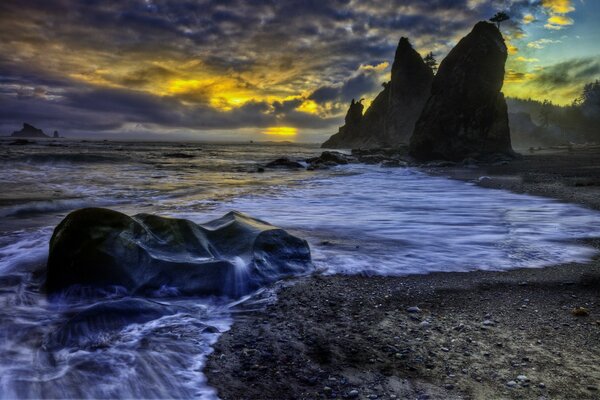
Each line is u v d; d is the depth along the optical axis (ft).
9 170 81.05
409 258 23.35
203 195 51.80
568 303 17.06
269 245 20.72
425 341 13.62
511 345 13.35
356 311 16.17
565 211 39.58
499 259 23.27
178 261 18.04
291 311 16.06
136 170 94.99
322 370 11.78
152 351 12.40
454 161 142.92
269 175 91.81
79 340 12.76
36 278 19.12
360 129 420.36
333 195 53.62
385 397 10.48
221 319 15.23
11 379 10.59
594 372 11.66
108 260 17.40
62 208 39.70
